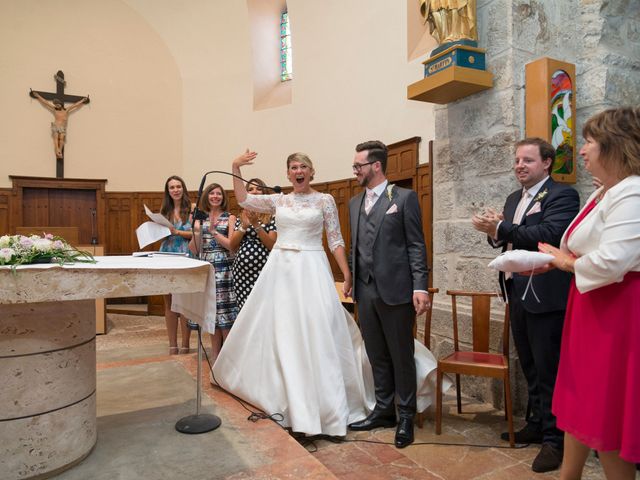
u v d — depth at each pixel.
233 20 8.31
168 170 8.84
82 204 8.55
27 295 1.60
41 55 8.14
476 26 2.98
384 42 5.63
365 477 2.08
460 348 3.20
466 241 3.20
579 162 2.95
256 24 8.24
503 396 2.89
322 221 2.73
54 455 1.78
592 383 1.29
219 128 8.59
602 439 1.25
